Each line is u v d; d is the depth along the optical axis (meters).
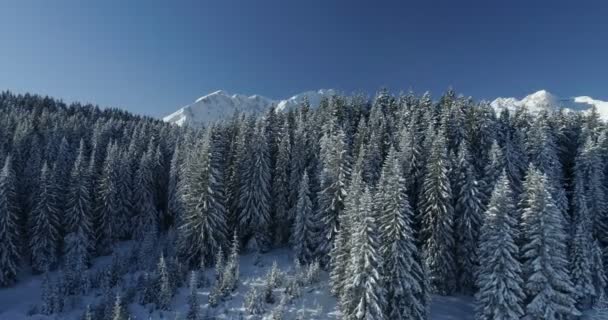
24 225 58.16
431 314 41.34
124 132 92.19
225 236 53.91
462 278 45.88
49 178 55.72
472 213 45.38
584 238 40.47
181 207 60.66
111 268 48.56
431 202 46.00
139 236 64.50
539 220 36.91
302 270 47.59
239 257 55.47
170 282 43.91
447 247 45.16
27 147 75.50
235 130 72.75
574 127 73.06
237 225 58.34
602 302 38.25
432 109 72.25
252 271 49.94
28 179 61.22
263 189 56.62
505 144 55.72
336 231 46.41
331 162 51.00
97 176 65.31
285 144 62.66
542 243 36.22
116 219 62.91
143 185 66.06
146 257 53.09
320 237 49.44
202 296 43.31
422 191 48.22
